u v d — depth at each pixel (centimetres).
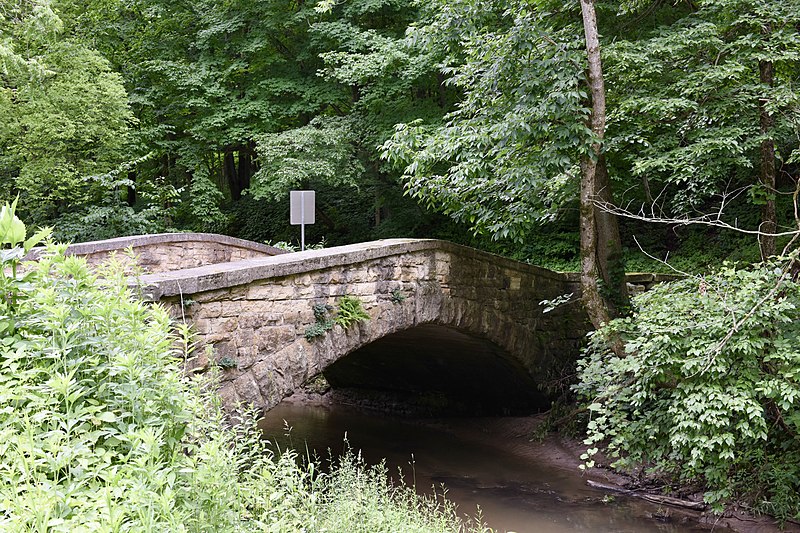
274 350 716
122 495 242
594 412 1119
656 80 960
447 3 997
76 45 1527
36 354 274
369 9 1625
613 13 1080
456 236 1838
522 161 897
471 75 988
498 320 1160
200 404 335
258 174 1675
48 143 1462
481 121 949
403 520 582
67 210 1627
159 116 1916
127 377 289
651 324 738
